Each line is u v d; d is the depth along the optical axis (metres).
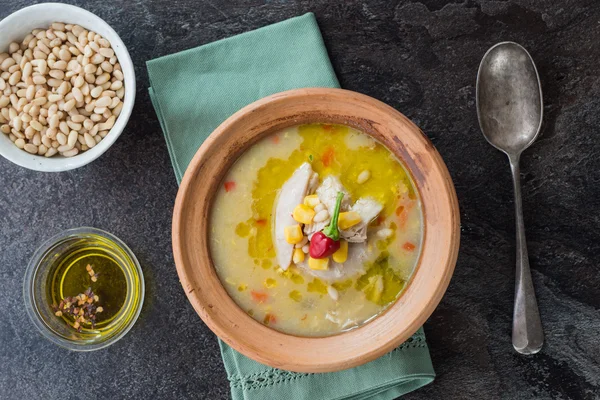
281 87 0.57
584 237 0.58
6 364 0.59
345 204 0.52
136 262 0.58
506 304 0.58
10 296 0.59
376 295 0.52
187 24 0.59
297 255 0.52
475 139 0.58
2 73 0.56
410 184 0.52
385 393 0.58
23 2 0.59
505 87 0.57
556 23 0.57
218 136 0.50
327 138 0.52
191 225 0.51
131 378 0.59
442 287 0.49
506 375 0.58
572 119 0.58
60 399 0.59
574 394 0.57
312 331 0.52
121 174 0.59
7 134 0.56
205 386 0.58
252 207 0.53
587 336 0.57
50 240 0.58
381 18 0.58
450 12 0.58
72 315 0.59
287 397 0.56
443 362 0.58
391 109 0.50
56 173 0.59
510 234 0.58
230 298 0.52
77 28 0.56
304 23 0.57
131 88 0.55
